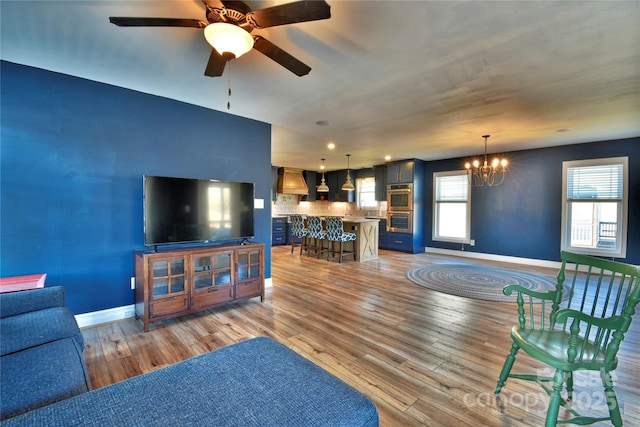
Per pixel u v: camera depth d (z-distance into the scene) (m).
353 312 3.23
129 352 2.34
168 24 1.56
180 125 3.30
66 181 2.69
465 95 3.02
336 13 1.73
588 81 2.67
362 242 6.29
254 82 2.74
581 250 5.34
